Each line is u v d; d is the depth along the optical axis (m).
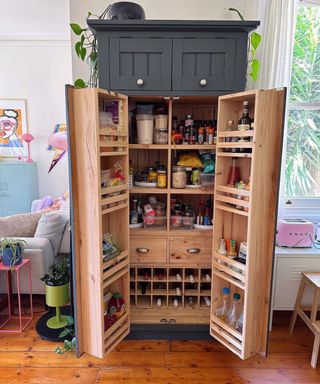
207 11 2.04
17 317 2.22
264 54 1.99
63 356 1.82
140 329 1.93
